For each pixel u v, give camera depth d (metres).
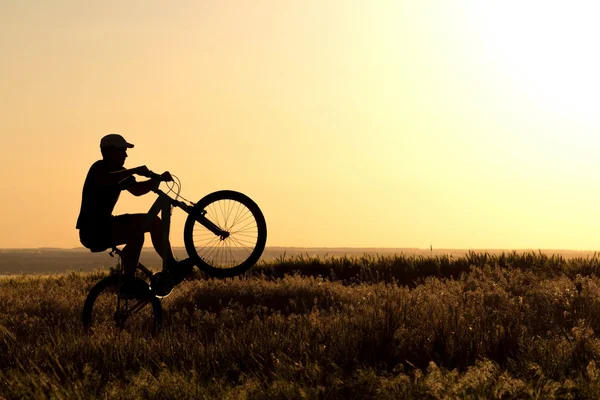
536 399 5.54
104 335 8.73
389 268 19.56
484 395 5.59
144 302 9.83
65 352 7.88
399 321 8.96
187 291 14.66
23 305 13.85
